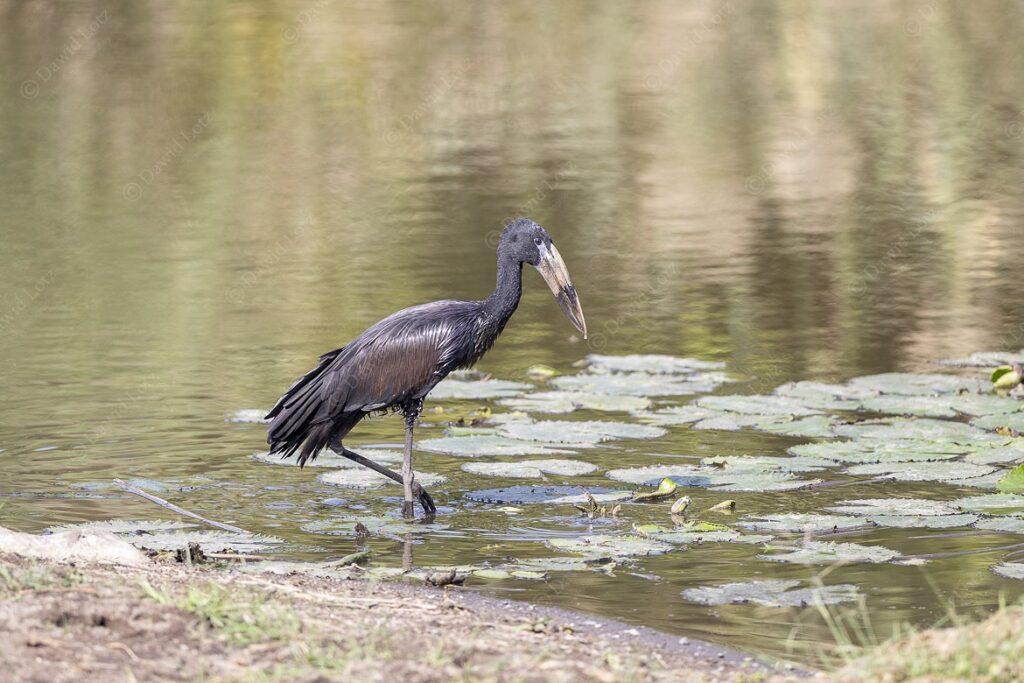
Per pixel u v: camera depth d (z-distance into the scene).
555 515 10.82
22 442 12.86
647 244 22.50
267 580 8.84
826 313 18.44
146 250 21.94
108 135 30.33
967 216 24.30
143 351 16.53
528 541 10.17
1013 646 6.77
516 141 30.44
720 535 10.16
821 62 37.22
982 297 19.16
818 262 21.28
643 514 10.82
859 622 8.42
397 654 7.25
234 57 36.78
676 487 11.53
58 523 10.46
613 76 36.34
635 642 8.05
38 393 14.66
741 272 20.77
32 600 7.53
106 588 7.92
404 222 23.80
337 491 11.52
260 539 10.10
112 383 15.11
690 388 14.85
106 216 24.14
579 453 12.59
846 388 14.65
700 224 23.84
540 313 18.81
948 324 17.80
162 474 11.91
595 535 10.28
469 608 8.50
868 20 41.25
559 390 14.82
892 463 12.03
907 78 35.62
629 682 7.04
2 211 24.34
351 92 34.44
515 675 6.96
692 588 9.09
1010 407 13.76
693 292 19.64
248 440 13.00
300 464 11.24
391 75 35.88
